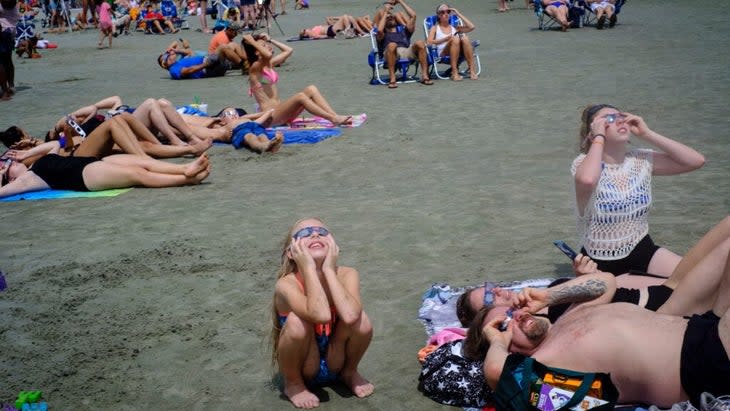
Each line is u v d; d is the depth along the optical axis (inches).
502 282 223.6
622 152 200.5
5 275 254.7
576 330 153.3
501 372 152.0
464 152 386.6
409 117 483.5
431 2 1393.9
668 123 413.7
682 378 144.3
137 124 401.1
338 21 1045.8
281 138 408.5
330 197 324.8
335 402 170.1
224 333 205.8
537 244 254.7
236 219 301.7
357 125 467.5
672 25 896.9
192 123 453.4
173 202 331.6
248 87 657.6
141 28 1304.1
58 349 200.7
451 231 272.7
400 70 697.6
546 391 145.3
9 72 659.4
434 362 171.6
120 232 294.0
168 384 181.6
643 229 201.0
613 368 148.6
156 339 204.1
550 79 590.9
